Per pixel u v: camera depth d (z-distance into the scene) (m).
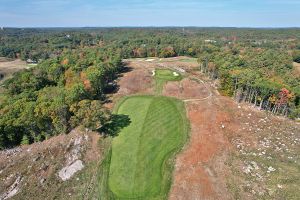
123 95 97.75
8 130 67.25
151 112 82.81
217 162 58.94
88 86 87.88
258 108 86.25
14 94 99.62
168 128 73.50
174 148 64.81
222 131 70.88
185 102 89.38
